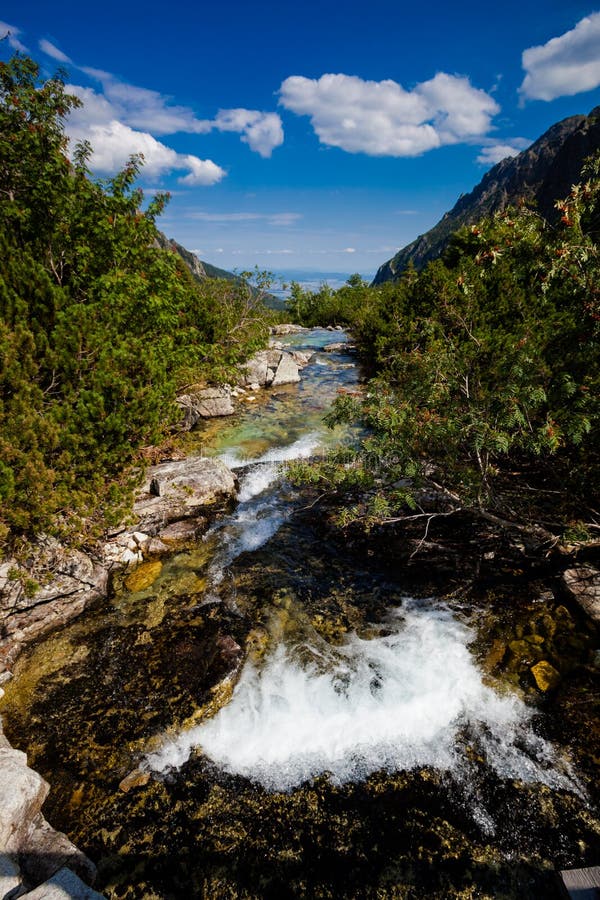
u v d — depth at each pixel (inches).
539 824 168.9
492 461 394.0
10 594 259.4
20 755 189.3
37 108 401.4
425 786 185.5
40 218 403.2
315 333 1589.6
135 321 442.0
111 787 188.2
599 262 227.8
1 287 286.0
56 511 287.4
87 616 282.7
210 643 260.7
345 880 157.5
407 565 319.9
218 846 168.6
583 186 226.8
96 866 161.5
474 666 236.4
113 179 434.9
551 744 195.5
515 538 319.0
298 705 223.8
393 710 218.8
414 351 360.2
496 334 442.9
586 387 229.8
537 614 260.4
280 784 189.2
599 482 276.5
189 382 538.6
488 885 153.1
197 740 207.8
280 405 690.8
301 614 283.1
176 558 340.8
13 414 263.9
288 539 362.6
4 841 151.8
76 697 228.8
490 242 261.6
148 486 401.7
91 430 298.8
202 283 1016.2
